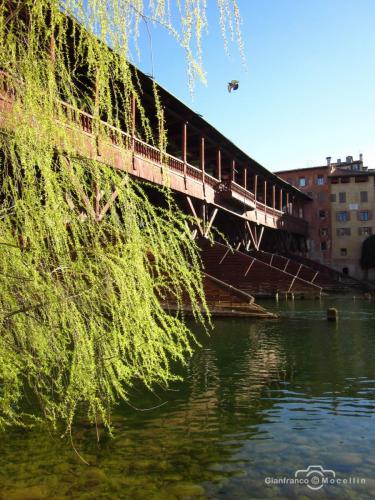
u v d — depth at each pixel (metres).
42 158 3.20
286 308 21.08
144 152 15.48
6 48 3.19
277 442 4.46
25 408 5.13
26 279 3.18
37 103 3.25
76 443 4.31
